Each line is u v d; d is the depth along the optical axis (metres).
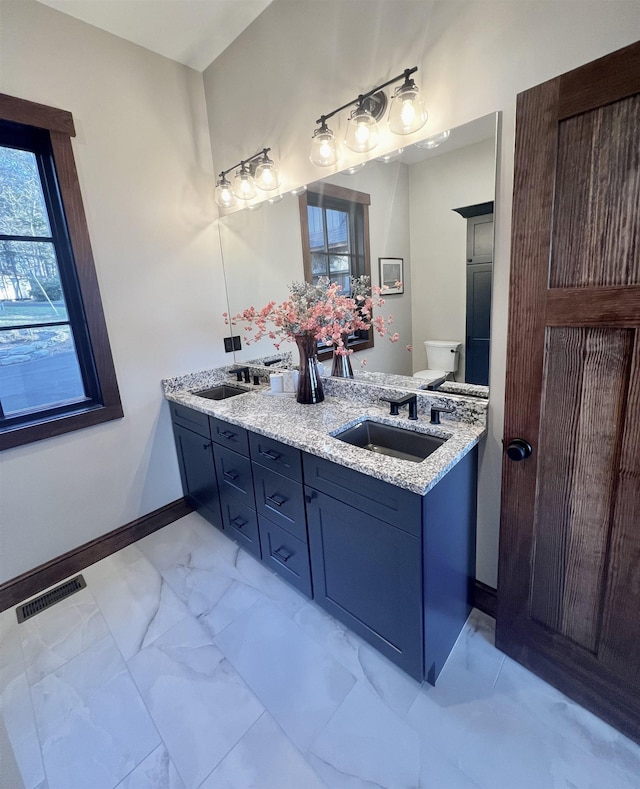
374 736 1.25
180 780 1.17
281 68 1.84
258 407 1.97
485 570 1.66
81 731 1.31
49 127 1.75
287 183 1.98
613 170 0.96
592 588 1.21
